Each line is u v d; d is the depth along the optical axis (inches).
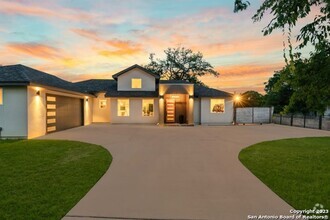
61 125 676.7
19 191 193.9
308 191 197.3
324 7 91.3
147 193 193.8
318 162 301.0
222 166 280.5
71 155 334.6
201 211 161.0
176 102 954.1
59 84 656.4
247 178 234.4
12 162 292.5
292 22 94.8
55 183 215.0
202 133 618.2
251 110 1013.2
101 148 389.4
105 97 889.5
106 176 238.8
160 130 692.1
